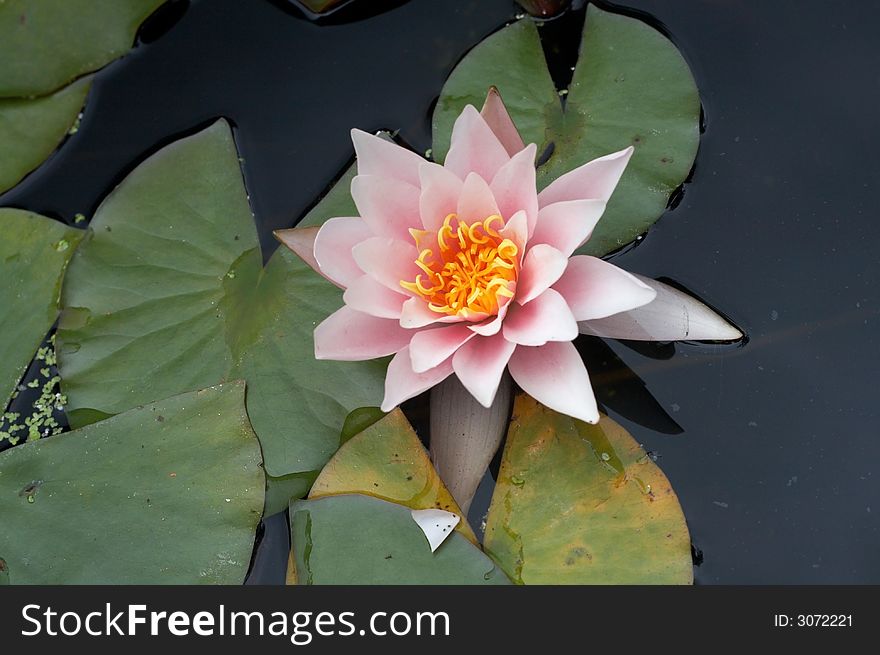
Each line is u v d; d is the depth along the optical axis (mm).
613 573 1767
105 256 2170
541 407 1923
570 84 2207
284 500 1913
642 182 2074
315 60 2451
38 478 1939
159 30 2516
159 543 1868
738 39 2287
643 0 2334
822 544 1833
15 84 2318
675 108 2125
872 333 1988
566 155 2123
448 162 1812
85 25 2352
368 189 1770
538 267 1706
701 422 1949
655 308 1931
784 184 2133
